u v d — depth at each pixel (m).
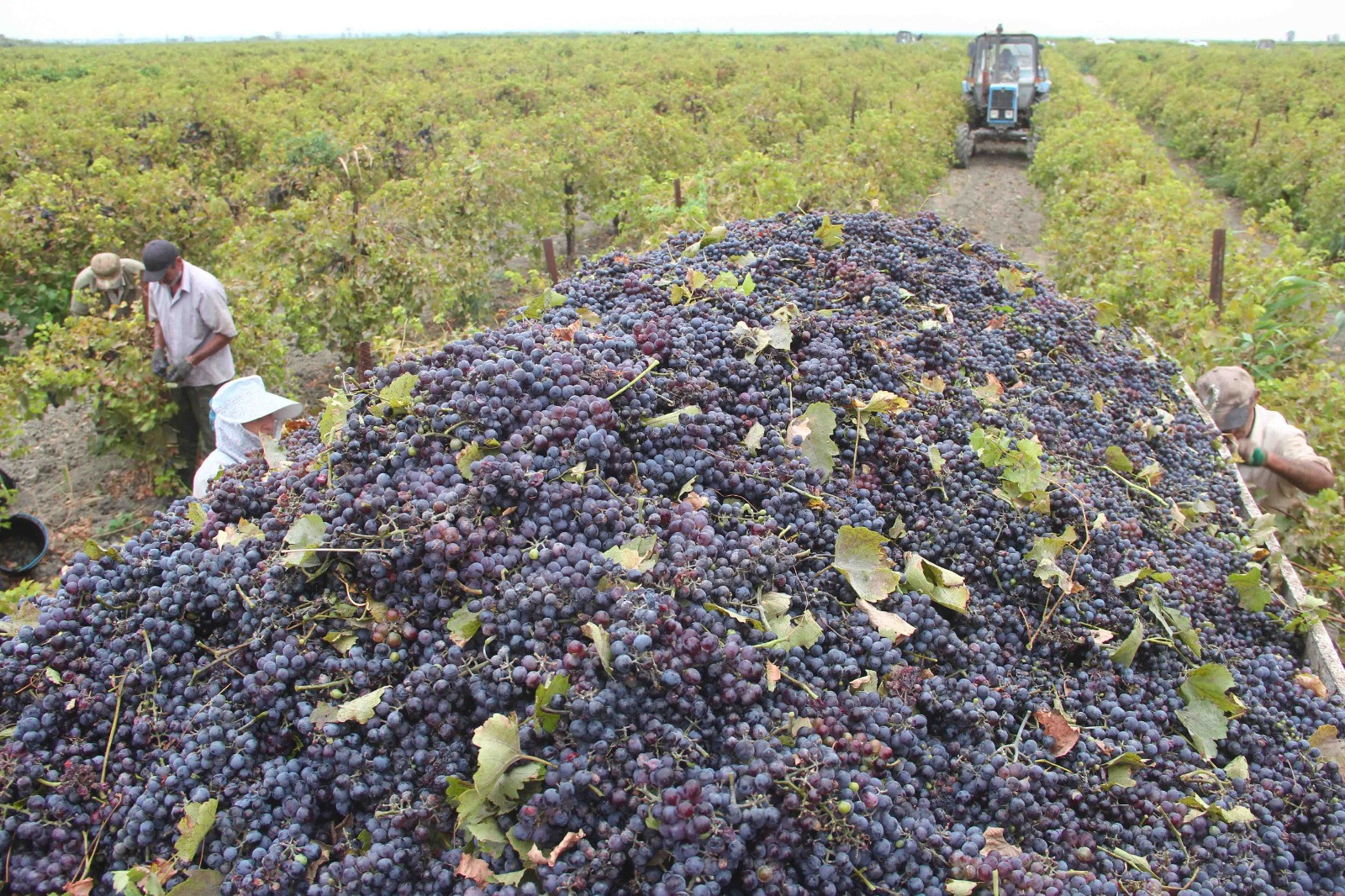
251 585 2.57
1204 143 24.56
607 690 2.24
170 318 7.13
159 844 2.27
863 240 5.46
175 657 2.56
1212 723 3.02
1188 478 4.66
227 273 8.99
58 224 9.97
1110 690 2.97
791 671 2.55
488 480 2.64
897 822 2.29
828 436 3.48
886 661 2.68
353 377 3.43
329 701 2.41
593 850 2.09
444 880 2.16
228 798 2.29
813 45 62.09
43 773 2.31
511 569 2.55
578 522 2.69
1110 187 12.97
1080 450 4.35
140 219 10.42
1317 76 36.34
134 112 22.97
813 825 2.13
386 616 2.52
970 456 3.64
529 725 2.25
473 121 22.25
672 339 3.58
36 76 41.06
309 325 9.33
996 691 2.77
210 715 2.38
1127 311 8.92
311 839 2.29
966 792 2.49
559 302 4.36
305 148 16.08
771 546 2.74
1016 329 5.18
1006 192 20.66
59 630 2.54
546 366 3.06
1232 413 5.59
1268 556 4.14
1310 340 8.09
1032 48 27.03
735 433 3.36
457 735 2.35
